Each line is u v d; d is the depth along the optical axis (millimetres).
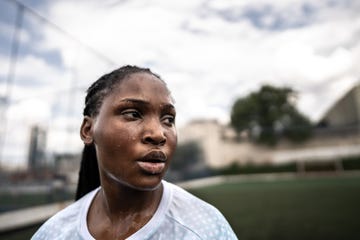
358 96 42750
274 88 49156
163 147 635
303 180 27172
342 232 6672
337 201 12148
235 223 8180
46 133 13516
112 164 644
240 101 50312
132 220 718
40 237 820
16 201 11164
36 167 12992
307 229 7113
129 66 751
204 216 731
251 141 39031
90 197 867
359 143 35031
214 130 38531
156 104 657
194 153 35062
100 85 743
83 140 781
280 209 10617
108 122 657
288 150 38188
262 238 6375
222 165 38250
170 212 731
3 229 6801
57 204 10695
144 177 621
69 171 13492
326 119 48938
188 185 25938
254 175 36844
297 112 49219
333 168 35344
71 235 767
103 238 725
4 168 11992
